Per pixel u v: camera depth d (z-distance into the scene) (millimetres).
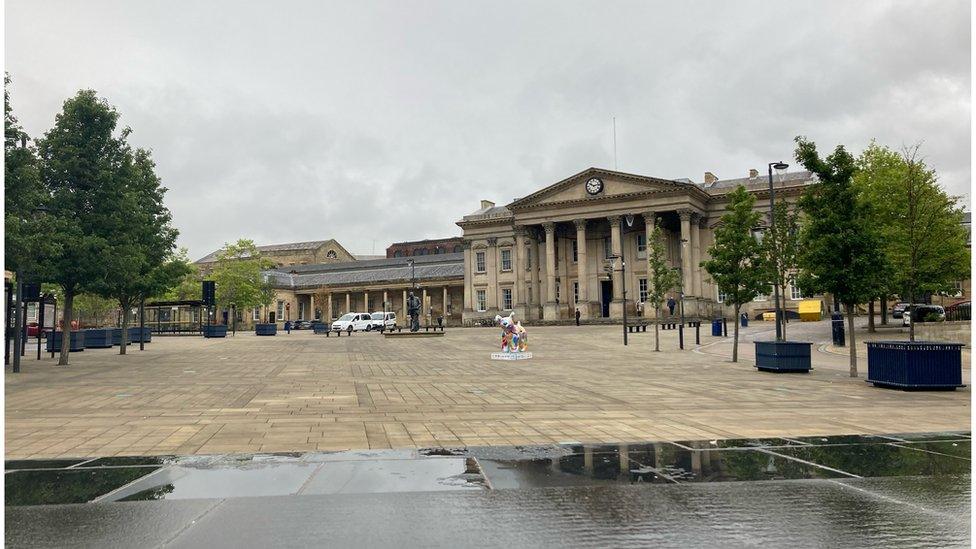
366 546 4832
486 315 84062
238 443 8930
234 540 4973
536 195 76312
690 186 68562
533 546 4828
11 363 24938
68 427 10359
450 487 6473
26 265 20234
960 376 15586
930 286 36156
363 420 11070
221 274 79875
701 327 53188
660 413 11945
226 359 28094
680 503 5898
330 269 113875
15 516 5562
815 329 43531
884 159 38812
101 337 37781
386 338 49281
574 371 21844
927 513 5594
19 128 18719
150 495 6199
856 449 8328
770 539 4961
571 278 80125
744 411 12211
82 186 23453
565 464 7473
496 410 12367
